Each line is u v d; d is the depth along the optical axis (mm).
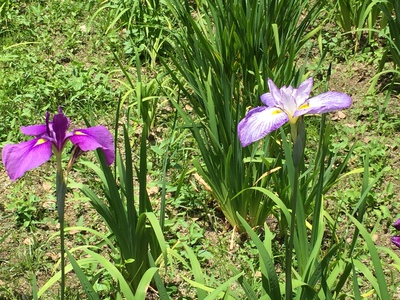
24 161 707
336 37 1875
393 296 1144
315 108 688
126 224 1025
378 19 1993
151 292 1145
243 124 707
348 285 1153
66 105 1608
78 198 1153
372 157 1468
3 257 1201
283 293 921
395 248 1259
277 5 1541
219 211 1341
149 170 1413
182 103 1604
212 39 1575
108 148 749
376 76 1591
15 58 1756
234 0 1533
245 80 1436
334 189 1396
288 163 947
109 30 1891
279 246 1241
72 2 2051
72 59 1792
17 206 1295
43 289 926
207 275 1188
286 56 1738
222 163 1231
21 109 1578
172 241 1221
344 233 1229
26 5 2031
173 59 1417
